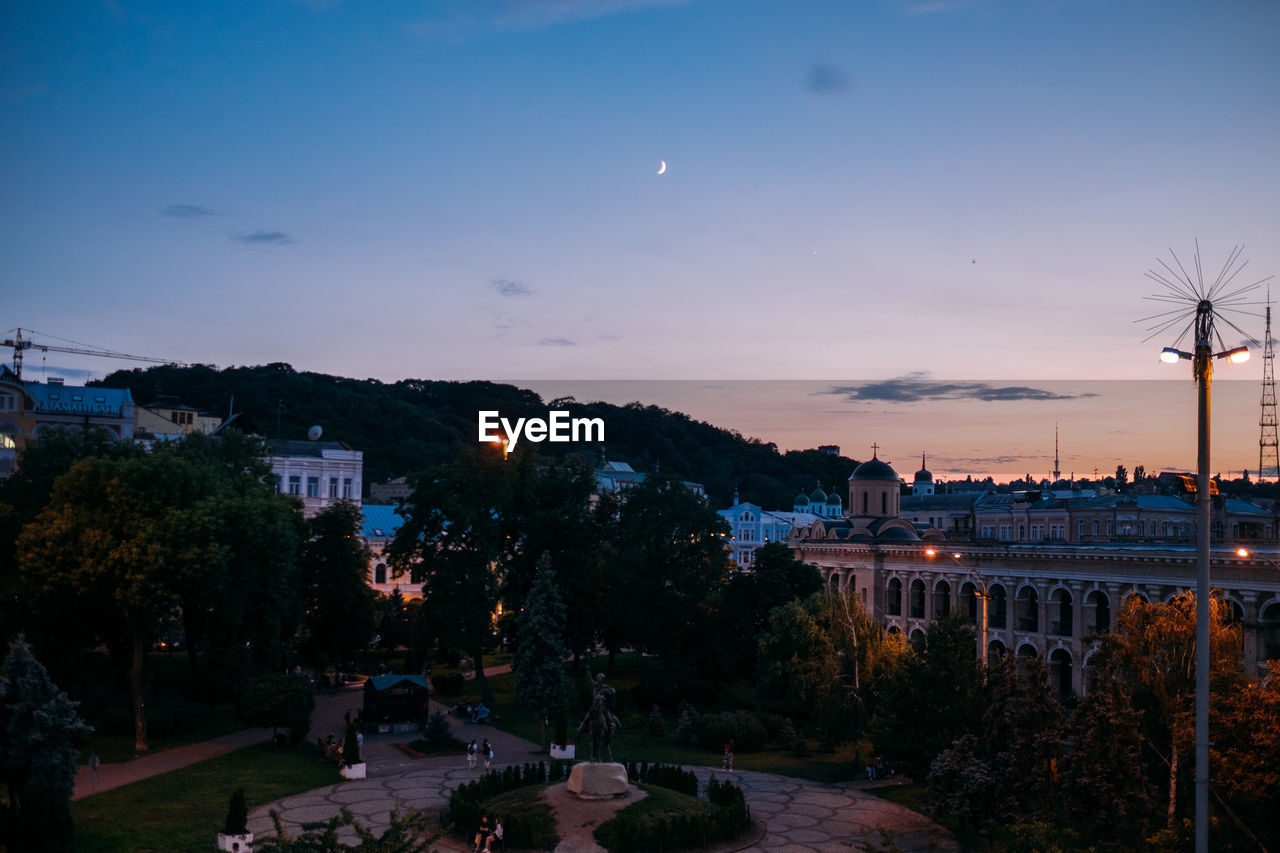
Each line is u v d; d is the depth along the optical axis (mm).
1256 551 71125
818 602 88812
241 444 97125
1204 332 36562
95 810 55750
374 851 34188
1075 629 82875
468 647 90812
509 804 56500
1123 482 162625
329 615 99750
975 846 54062
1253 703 44094
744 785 67188
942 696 63844
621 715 87438
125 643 83312
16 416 123750
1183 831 42906
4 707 49094
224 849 50094
